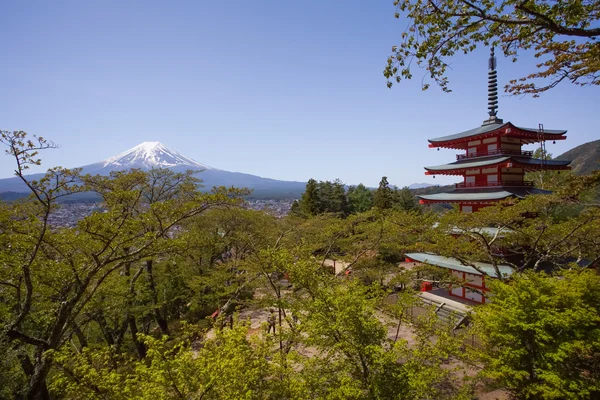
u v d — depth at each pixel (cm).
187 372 759
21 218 1337
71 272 1424
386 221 2400
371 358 853
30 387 1141
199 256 2741
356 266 2353
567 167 2142
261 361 786
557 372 1063
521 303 1170
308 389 853
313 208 5331
